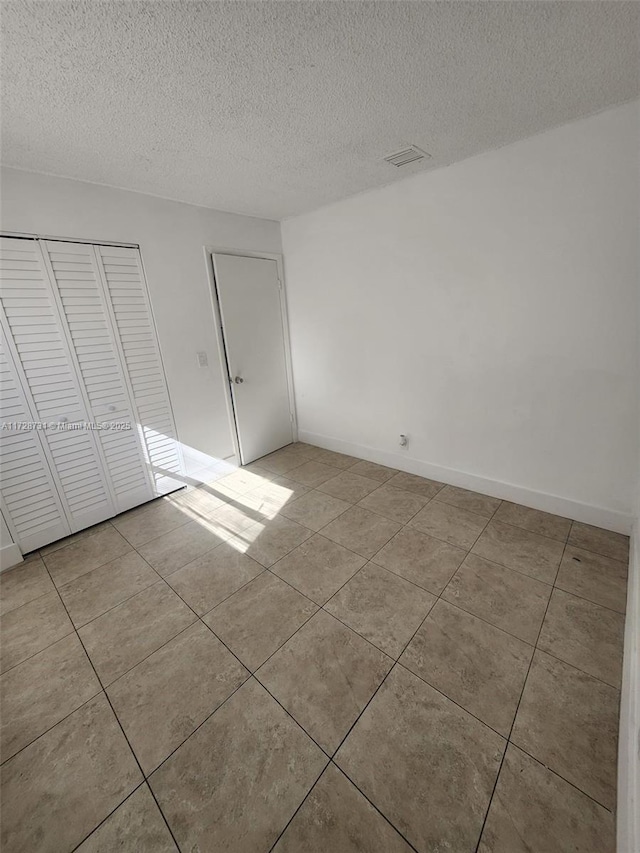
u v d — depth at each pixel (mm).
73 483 2334
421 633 1561
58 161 1861
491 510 2451
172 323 2672
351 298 3004
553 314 2068
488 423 2506
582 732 1175
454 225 2291
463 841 952
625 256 1800
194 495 2883
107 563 2117
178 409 2818
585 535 2129
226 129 1668
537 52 1251
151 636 1619
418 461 3000
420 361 2734
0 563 2072
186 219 2643
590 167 1779
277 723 1248
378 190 2570
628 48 1238
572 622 1571
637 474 1970
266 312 3342
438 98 1512
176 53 1171
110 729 1257
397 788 1063
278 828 996
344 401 3396
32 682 1435
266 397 3514
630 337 1871
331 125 1687
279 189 2465
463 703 1279
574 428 2152
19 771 1151
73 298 2164
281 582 1907
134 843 982
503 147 1992
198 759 1159
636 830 826
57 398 2186
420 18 1082
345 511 2553
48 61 1162
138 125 1586
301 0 998
